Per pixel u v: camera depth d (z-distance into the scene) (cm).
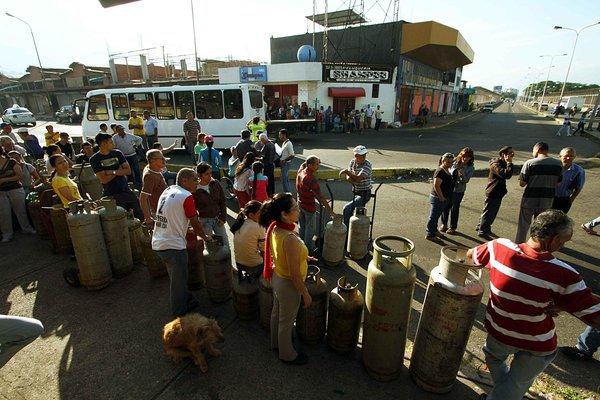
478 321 373
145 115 1216
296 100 2462
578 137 2027
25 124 3014
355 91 2422
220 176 820
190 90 1385
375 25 2581
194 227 352
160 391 279
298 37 2958
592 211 728
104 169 508
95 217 409
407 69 2739
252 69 2438
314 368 305
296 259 265
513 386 228
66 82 4388
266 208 276
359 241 504
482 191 883
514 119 3831
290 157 814
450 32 2497
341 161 1232
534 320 209
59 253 533
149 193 436
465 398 273
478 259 240
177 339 293
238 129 1397
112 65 3753
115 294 421
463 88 6191
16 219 627
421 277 467
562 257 529
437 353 260
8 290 430
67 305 398
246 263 361
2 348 230
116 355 319
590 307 191
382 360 279
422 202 789
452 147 1585
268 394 277
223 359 315
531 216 493
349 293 300
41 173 680
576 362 315
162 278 458
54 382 288
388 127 2591
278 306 300
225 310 392
